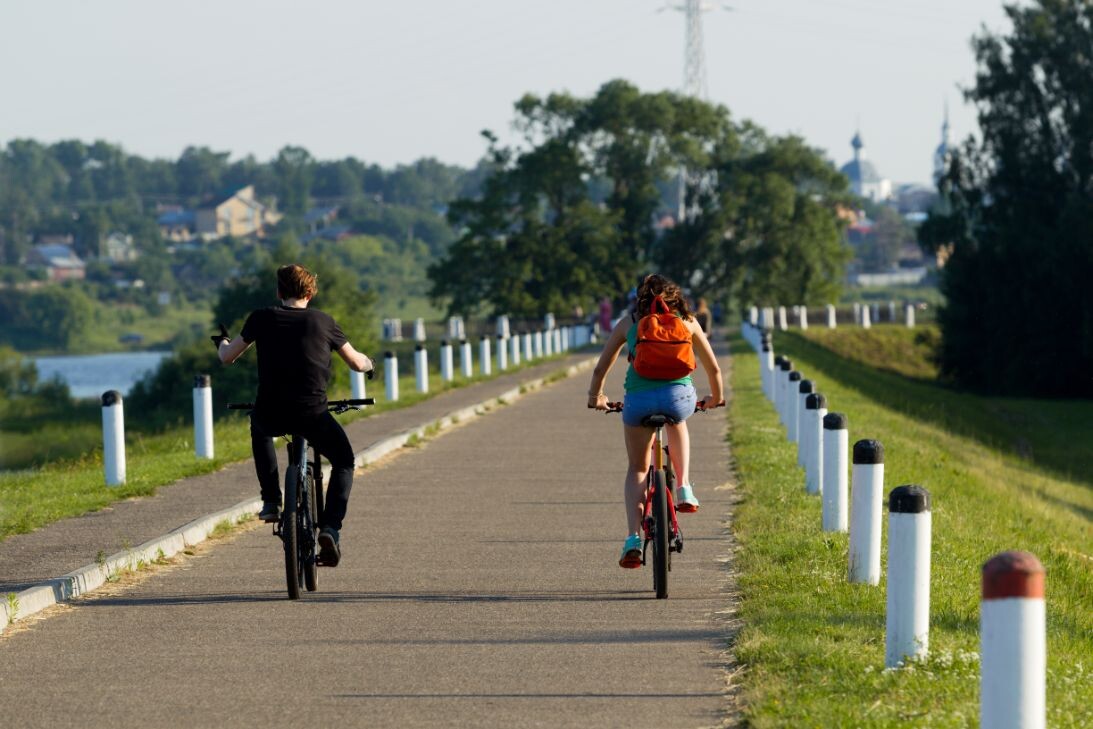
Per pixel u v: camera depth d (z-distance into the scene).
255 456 36.81
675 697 26.66
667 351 35.66
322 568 41.38
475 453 73.69
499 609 35.16
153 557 42.47
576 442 78.94
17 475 68.06
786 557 40.56
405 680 28.19
